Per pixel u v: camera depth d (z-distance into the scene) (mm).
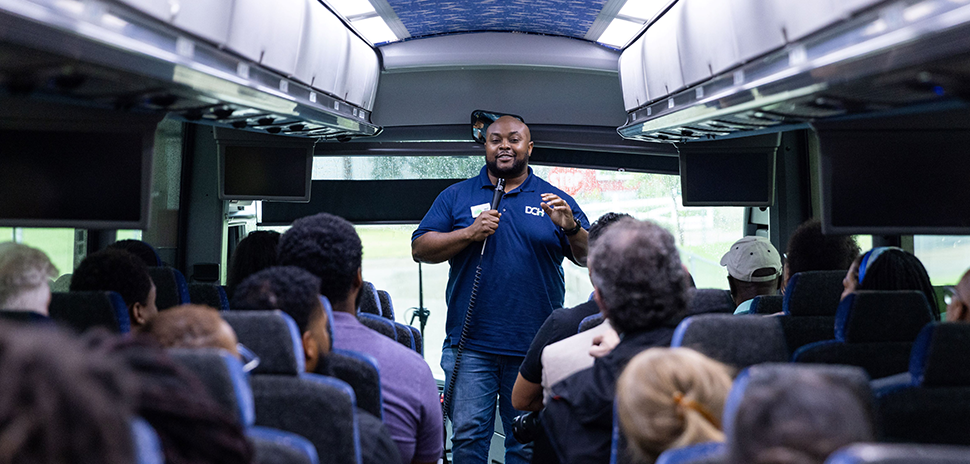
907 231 2586
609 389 1914
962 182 2523
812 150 5449
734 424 969
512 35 5781
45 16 1807
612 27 5012
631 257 1941
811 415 900
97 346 1171
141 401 1138
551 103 6180
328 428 1743
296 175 5414
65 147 2727
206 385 1369
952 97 2107
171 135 5930
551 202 4109
